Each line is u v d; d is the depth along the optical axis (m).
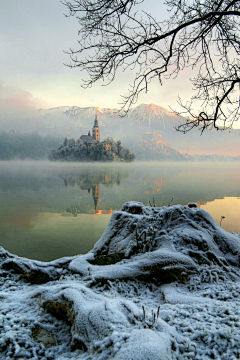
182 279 4.21
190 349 2.39
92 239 35.25
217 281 4.17
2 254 5.39
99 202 75.88
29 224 46.62
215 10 6.07
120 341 2.28
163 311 3.06
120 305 2.93
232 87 5.89
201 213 5.76
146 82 6.53
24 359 2.50
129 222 5.86
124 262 4.85
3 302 3.64
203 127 6.27
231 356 2.28
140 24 6.20
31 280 4.80
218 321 2.82
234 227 30.08
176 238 5.09
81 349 2.66
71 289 3.37
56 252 29.31
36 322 3.07
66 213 59.50
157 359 2.01
